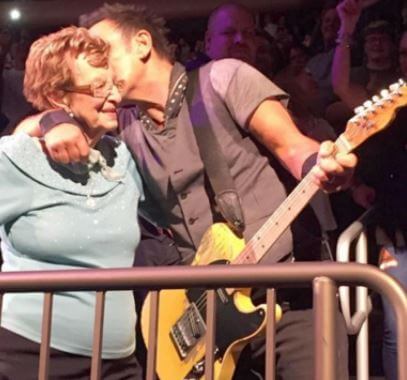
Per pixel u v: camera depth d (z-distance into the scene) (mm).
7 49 3709
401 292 1316
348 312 2064
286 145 1913
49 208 1854
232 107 1975
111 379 1882
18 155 1854
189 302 1985
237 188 1981
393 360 2371
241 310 1881
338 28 3256
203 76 2045
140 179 2098
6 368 1817
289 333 1940
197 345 1949
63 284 1494
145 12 2148
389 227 2432
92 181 1918
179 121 2045
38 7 3754
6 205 1825
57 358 1819
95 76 1888
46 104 1927
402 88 1813
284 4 3506
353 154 1812
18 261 1864
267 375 1415
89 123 1901
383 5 3188
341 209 2795
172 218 2086
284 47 3264
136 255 2223
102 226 1883
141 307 2162
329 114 3064
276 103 1960
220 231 1971
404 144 2475
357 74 3066
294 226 1993
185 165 2018
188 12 3621
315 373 1350
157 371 2002
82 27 2064
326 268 1363
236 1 3574
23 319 1820
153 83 2080
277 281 1387
